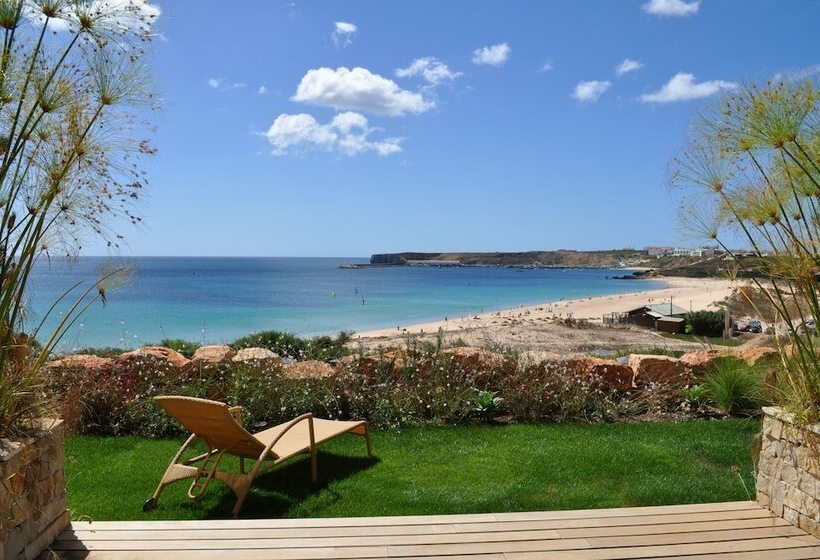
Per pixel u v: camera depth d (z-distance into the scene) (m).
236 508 4.11
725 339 20.22
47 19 2.88
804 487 3.39
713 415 6.92
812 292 3.38
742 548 3.18
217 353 7.77
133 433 6.18
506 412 6.95
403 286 88.31
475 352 7.55
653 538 3.31
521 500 4.33
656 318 31.02
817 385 3.37
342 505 4.30
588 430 6.28
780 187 3.48
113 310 43.66
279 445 4.82
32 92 2.85
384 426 6.39
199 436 4.54
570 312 45.28
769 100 3.34
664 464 5.15
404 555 3.12
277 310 46.28
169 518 4.12
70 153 2.98
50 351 3.18
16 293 2.97
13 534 2.78
